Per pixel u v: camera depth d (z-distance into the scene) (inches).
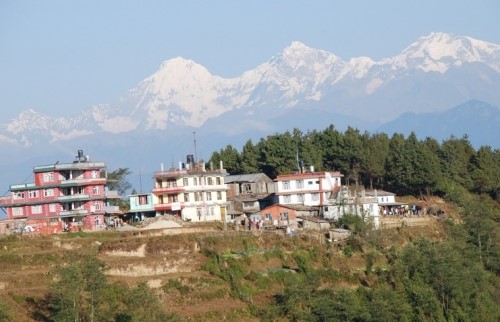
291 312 6953.7
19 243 7554.1
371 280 7824.8
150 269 7175.2
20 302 6230.3
